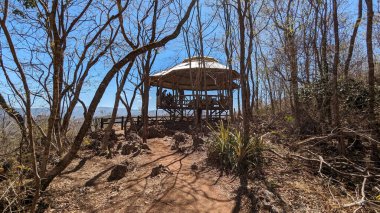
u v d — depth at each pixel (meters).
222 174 6.54
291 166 7.06
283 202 5.29
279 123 10.47
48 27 6.32
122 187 6.04
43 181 5.32
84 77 8.24
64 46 8.24
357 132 7.70
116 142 10.28
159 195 5.53
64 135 8.79
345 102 8.95
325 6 10.45
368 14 7.88
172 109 17.67
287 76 12.73
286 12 11.06
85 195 5.81
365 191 6.12
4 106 5.32
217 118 16.70
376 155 7.62
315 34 10.84
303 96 9.91
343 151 7.91
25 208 5.03
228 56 10.96
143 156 8.23
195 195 5.52
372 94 7.98
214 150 7.18
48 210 5.20
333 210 5.17
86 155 8.89
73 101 8.41
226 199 5.41
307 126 9.46
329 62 10.52
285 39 11.31
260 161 6.98
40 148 7.58
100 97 5.42
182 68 14.83
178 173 6.61
